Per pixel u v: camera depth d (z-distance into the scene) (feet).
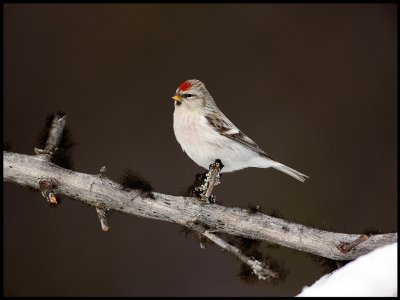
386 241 20.74
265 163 27.94
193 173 41.83
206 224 21.50
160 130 43.16
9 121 41.68
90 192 21.17
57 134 21.75
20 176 21.11
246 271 19.90
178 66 45.75
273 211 21.90
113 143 42.50
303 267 39.24
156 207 21.35
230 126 27.37
